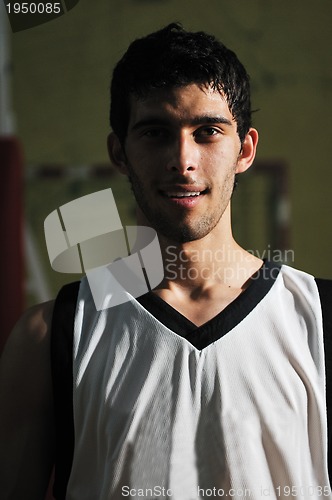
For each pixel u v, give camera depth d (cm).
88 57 366
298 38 366
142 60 143
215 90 139
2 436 143
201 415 136
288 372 139
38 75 366
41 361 144
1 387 145
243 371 139
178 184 138
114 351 141
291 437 136
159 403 137
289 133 364
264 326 143
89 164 365
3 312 211
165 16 364
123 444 135
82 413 139
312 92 366
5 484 142
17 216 217
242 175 359
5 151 218
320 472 136
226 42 365
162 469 134
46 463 147
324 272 361
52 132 366
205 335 142
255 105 364
